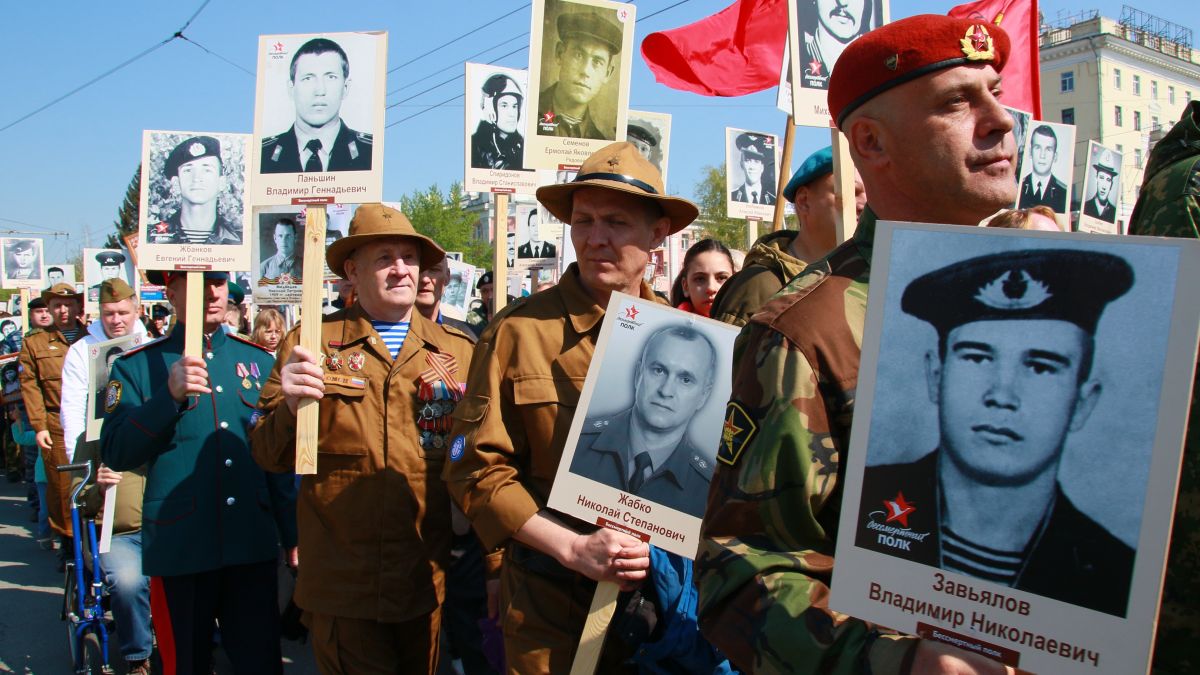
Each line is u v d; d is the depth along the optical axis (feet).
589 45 13.67
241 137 13.12
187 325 12.61
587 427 7.95
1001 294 3.64
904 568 3.69
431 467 11.25
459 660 15.39
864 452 3.83
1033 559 3.43
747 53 18.17
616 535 7.73
